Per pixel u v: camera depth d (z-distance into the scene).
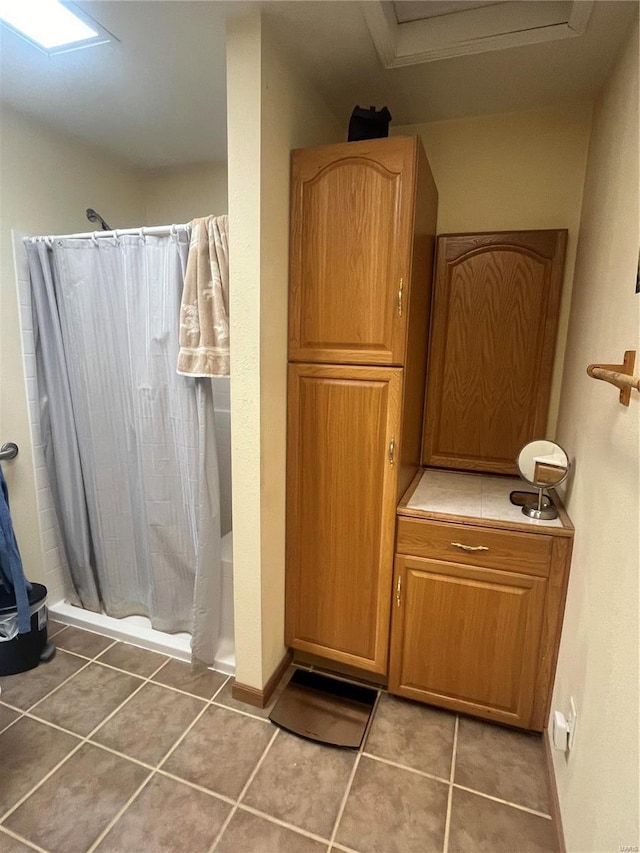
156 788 1.46
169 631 2.17
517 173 1.99
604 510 1.19
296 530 1.87
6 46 1.54
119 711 1.76
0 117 1.94
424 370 2.08
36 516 2.28
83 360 2.07
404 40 1.54
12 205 2.03
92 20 1.41
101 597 2.36
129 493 2.17
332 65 1.63
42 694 1.84
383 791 1.47
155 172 2.69
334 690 1.90
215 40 1.50
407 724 1.74
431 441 2.20
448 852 1.30
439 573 1.70
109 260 1.94
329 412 1.73
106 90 1.83
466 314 2.07
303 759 1.58
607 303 1.33
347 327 1.66
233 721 1.73
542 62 1.59
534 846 1.32
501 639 1.65
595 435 1.35
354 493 1.76
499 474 2.13
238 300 1.54
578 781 1.20
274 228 1.55
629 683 0.91
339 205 1.59
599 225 1.53
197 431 1.86
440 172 2.09
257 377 1.56
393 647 1.79
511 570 1.61
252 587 1.72
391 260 1.57
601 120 1.67
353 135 1.66
